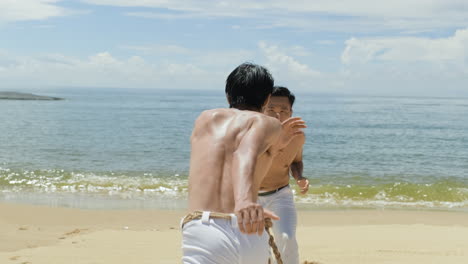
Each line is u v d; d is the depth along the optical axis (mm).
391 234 7121
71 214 8875
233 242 2182
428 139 30094
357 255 5590
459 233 7254
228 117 2480
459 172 17219
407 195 11914
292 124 2998
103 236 6879
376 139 29938
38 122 39594
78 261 5266
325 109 77125
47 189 12438
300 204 10984
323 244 6332
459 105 114188
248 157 2225
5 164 16750
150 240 6590
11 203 10086
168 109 72812
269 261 2332
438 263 5176
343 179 15203
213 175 2309
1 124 36469
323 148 24703
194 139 2504
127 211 9406
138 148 23422
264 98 2631
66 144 24219
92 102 98312
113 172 15703
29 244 6262
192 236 2234
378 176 16000
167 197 11625
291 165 4242
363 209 10430
